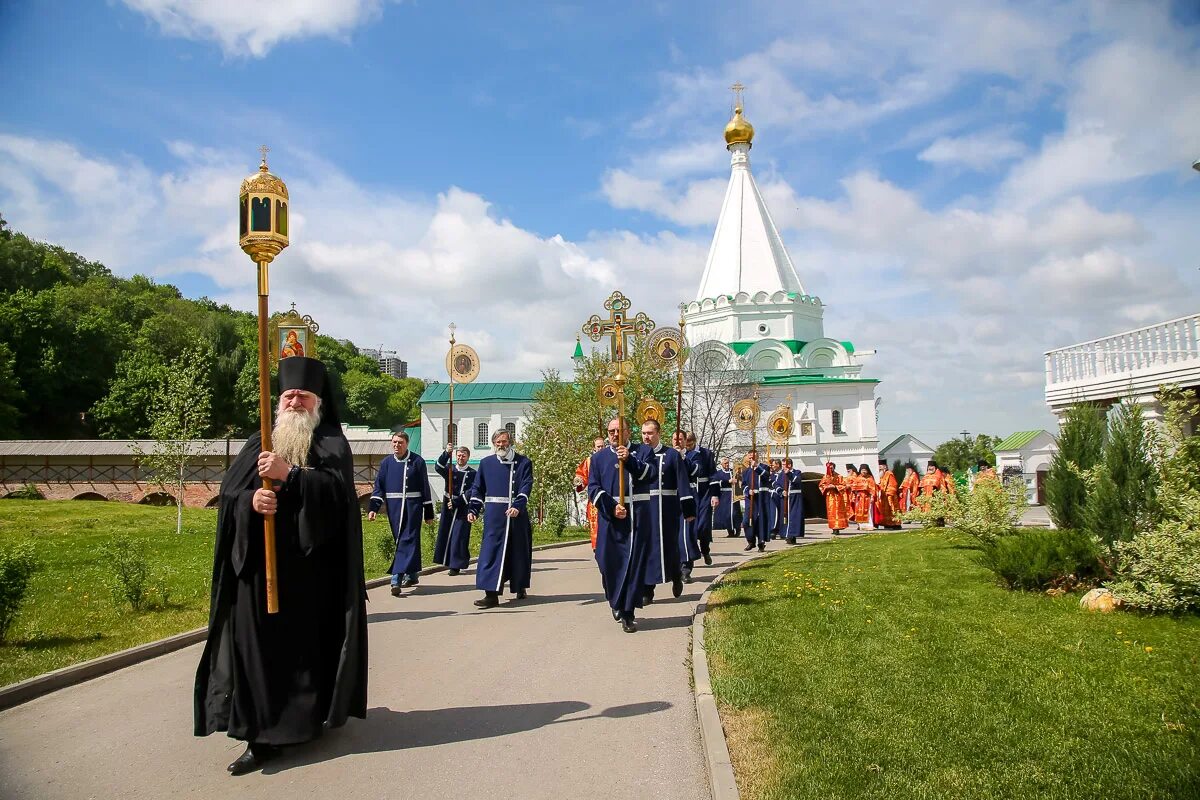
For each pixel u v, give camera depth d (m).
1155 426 9.85
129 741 5.62
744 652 7.15
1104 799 4.10
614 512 9.05
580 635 8.84
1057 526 12.91
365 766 5.07
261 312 5.21
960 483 21.95
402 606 11.16
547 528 26.22
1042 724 5.16
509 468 11.28
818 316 59.97
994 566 10.40
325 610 5.34
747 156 60.06
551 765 5.06
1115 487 9.94
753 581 11.63
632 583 8.98
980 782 4.30
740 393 51.09
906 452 67.69
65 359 57.97
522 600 11.48
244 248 5.18
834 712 5.45
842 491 26.83
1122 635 7.60
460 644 8.51
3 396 51.03
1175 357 18.22
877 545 16.94
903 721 5.24
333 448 5.43
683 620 9.55
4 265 62.25
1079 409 13.14
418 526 12.38
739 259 58.81
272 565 4.96
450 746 5.40
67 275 67.75
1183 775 4.34
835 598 9.73
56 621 9.75
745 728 5.29
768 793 4.25
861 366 56.28
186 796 4.66
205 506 42.59
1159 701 5.56
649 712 6.05
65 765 5.17
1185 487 9.08
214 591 5.18
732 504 24.36
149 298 70.81
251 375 62.56
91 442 43.41
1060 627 7.96
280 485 5.14
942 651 7.00
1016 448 50.69
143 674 7.54
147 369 55.62
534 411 35.44
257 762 5.07
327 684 5.28
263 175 5.24
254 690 5.02
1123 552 8.86
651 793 4.63
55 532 22.81
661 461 9.79
